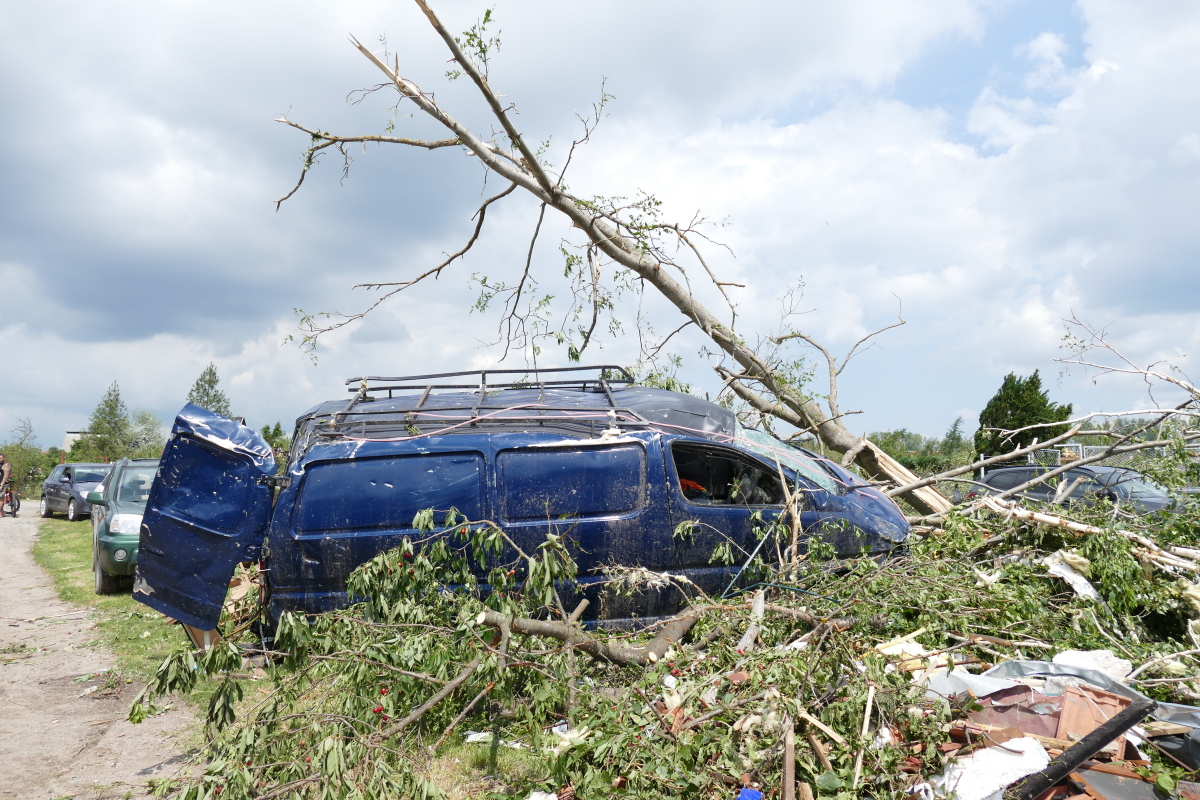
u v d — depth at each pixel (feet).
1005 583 17.15
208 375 156.25
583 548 17.94
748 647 13.41
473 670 12.48
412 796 10.03
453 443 18.16
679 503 18.39
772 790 9.89
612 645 14.24
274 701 11.58
